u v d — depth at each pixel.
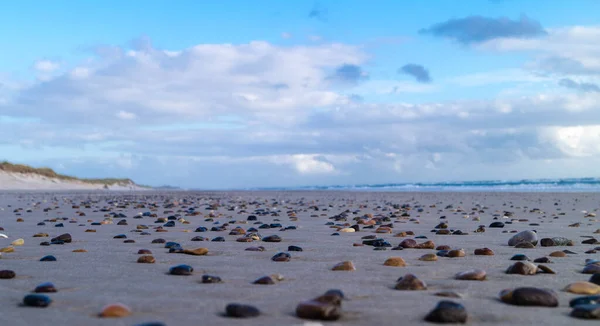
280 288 0.65
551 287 0.66
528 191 6.21
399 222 1.84
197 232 1.43
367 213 2.41
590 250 0.99
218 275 0.74
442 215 2.24
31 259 0.90
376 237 1.26
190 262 0.86
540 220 1.94
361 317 0.53
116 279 0.71
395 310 0.55
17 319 0.52
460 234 1.37
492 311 0.55
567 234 1.39
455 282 0.69
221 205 3.30
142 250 0.97
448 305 0.52
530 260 0.87
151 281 0.70
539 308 0.56
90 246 1.09
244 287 0.66
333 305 0.52
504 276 0.73
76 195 5.45
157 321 0.51
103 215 2.25
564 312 0.54
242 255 0.94
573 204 3.25
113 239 1.24
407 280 0.66
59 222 1.85
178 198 4.78
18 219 1.97
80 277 0.73
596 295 0.59
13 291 0.64
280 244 1.12
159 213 2.43
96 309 0.55
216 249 1.02
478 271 0.72
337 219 1.97
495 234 1.37
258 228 1.55
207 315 0.53
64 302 0.58
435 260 0.88
